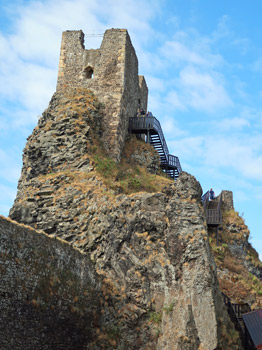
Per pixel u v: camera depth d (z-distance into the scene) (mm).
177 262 26078
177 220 27312
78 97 37781
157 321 24922
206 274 25281
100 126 37469
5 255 19078
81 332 22953
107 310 24938
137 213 28188
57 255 22234
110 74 39250
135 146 39188
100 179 32312
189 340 23703
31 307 19984
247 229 42812
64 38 40938
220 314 25203
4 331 18453
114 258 27156
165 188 29375
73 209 30375
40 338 20219
